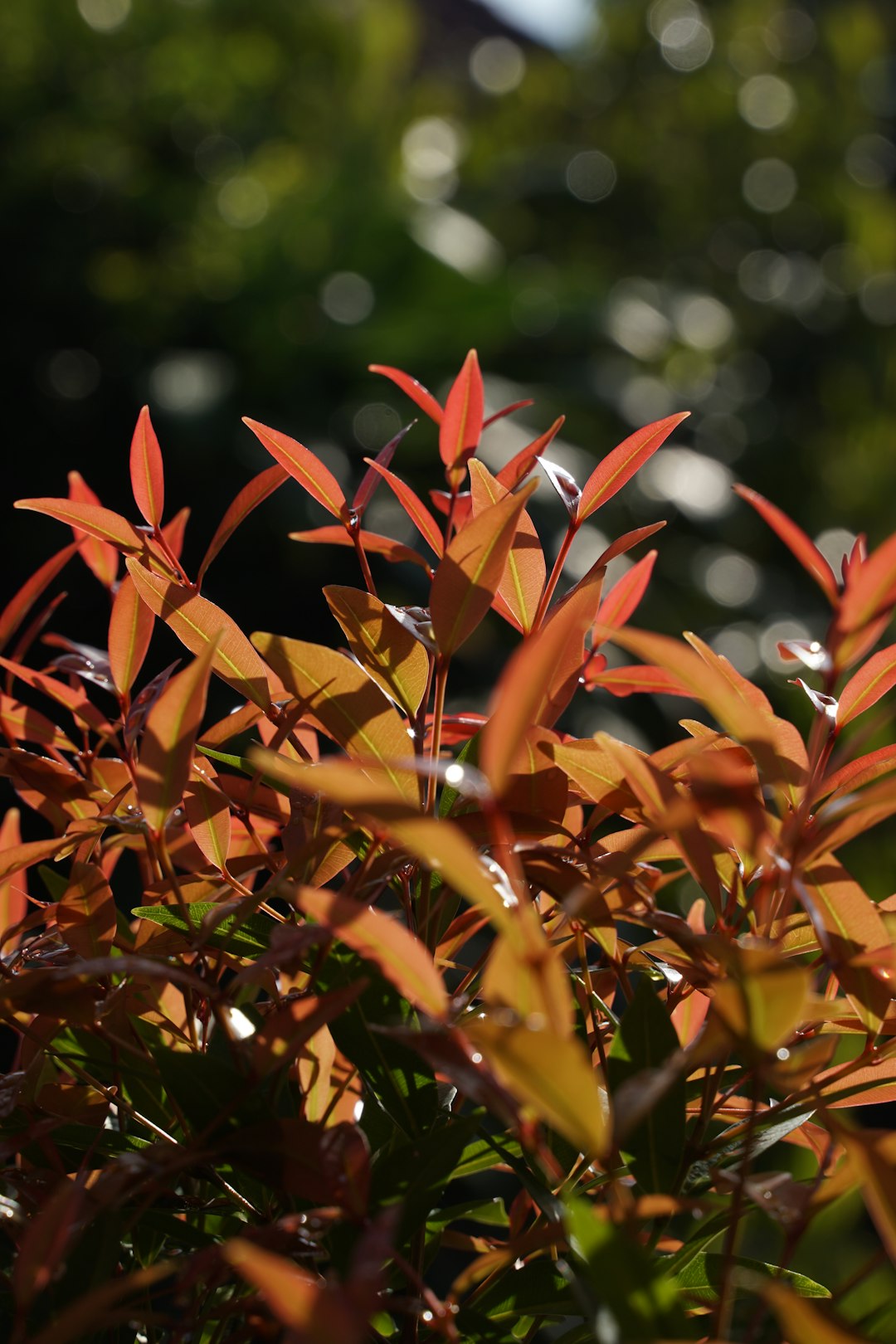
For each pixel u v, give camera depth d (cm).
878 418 632
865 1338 126
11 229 437
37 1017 142
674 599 464
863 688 138
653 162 722
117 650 143
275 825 146
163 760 134
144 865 148
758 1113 137
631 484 466
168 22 522
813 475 597
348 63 606
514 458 145
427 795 139
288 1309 123
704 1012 146
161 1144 137
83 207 457
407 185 585
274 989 138
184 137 512
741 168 734
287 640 136
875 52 805
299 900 129
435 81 799
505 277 504
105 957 140
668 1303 127
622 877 135
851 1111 340
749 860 137
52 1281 134
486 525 137
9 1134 141
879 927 133
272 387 438
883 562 130
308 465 143
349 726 137
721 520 492
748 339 681
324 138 568
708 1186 137
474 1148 142
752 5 784
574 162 705
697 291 682
